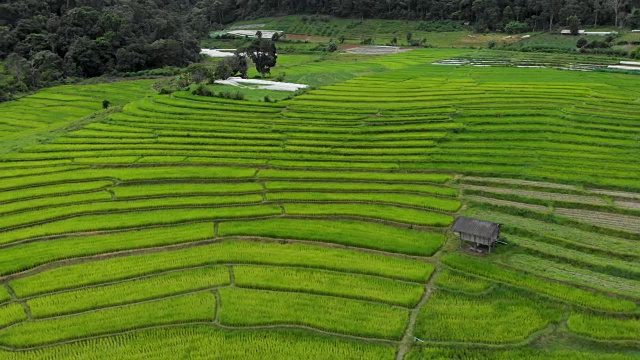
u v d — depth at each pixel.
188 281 42.59
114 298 40.62
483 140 73.19
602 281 40.69
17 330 37.34
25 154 74.69
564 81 104.00
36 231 51.53
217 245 48.03
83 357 34.62
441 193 57.56
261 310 38.62
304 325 37.22
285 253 46.19
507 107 85.75
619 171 61.16
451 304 38.84
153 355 34.59
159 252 47.53
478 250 45.28
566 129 75.25
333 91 103.56
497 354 33.97
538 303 38.50
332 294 40.56
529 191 57.69
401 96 97.12
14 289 42.19
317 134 78.75
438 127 77.81
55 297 41.03
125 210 56.25
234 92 104.19
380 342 35.50
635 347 34.19
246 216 53.66
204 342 35.56
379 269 43.22
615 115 80.50
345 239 47.94
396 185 60.16
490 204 54.19
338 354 34.25
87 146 77.44
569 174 60.75
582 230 49.00
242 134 79.69
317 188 59.97
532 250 45.03
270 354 34.38
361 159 68.38
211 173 65.12
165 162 70.38
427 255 45.12
